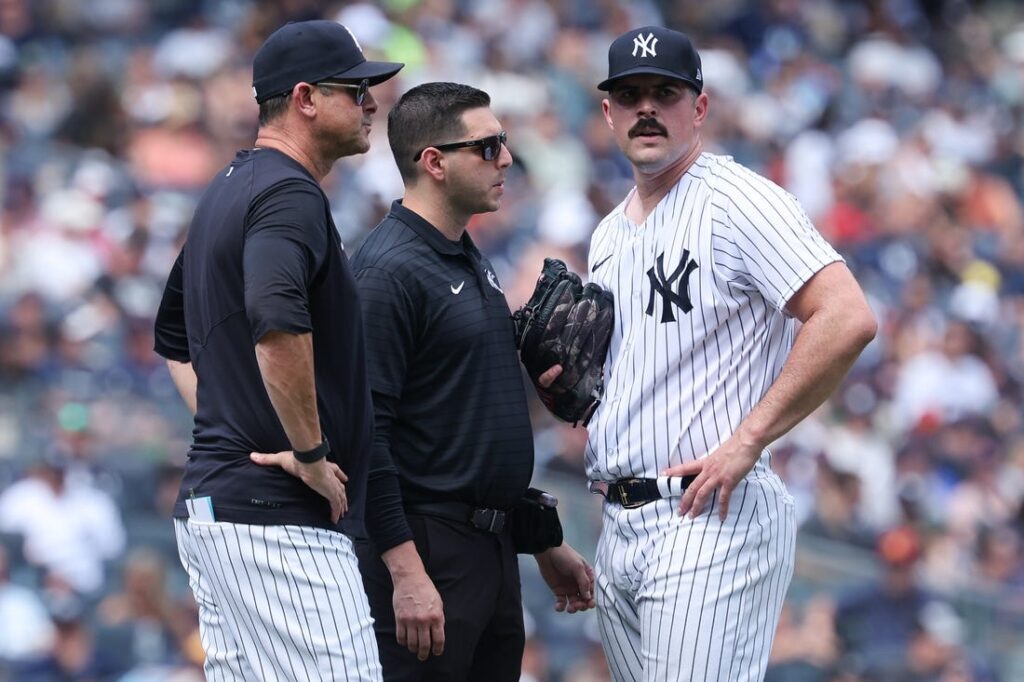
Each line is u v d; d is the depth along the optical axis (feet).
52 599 100.01
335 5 176.14
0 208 132.46
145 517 104.22
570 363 49.11
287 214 41.50
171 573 102.89
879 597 106.83
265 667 42.65
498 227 145.48
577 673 98.78
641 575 47.62
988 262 173.99
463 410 48.67
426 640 46.96
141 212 136.15
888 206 173.68
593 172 165.27
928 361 148.77
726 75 190.19
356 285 44.24
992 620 107.86
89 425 106.73
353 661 42.68
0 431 106.22
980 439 140.26
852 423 135.54
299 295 40.81
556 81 177.78
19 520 101.60
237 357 42.55
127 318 123.75
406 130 49.21
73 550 101.86
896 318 155.33
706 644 46.01
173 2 171.32
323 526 42.68
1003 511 135.23
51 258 125.59
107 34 167.43
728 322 46.60
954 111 203.62
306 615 42.14
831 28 213.66
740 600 46.39
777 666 104.42
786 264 44.91
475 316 48.88
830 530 115.03
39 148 141.69
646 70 46.47
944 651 105.70
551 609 100.42
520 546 51.49
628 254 48.62
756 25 209.26
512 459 49.32
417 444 48.70
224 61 161.27
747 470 45.06
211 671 44.34
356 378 43.91
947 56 218.79
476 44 175.42
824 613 106.63
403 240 48.78
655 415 47.06
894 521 126.82
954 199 183.21
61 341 118.62
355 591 43.21
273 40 43.98
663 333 47.09
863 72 205.67
